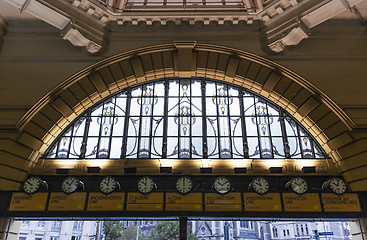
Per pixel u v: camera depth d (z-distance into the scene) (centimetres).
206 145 1069
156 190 939
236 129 1104
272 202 923
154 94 1173
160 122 1119
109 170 1011
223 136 1088
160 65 1153
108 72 1125
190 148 1067
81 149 1052
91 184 970
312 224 3092
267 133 1095
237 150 1065
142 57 1160
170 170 992
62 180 977
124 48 1153
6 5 1072
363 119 998
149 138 1088
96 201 927
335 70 1092
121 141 1082
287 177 977
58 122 1042
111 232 2645
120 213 913
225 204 923
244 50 1141
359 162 950
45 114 1030
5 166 939
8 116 1001
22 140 975
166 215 912
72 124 1107
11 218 934
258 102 1154
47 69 1098
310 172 1001
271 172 1002
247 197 931
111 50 1148
